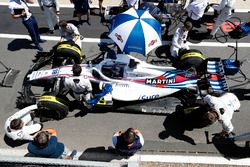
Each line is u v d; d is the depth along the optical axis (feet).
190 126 27.35
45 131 23.79
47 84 29.78
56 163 20.62
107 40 34.27
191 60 29.37
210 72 28.96
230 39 34.37
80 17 35.27
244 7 37.93
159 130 27.12
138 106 28.07
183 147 26.04
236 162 25.12
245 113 28.35
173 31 35.42
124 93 27.25
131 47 27.45
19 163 20.76
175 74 27.91
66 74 27.35
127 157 25.40
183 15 36.58
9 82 30.35
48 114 27.22
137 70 27.37
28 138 25.44
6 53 33.22
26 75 29.66
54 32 35.32
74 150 24.97
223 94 26.21
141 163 25.03
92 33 35.04
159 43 28.14
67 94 29.30
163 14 33.24
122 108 28.04
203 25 35.58
